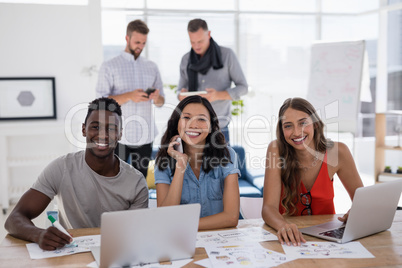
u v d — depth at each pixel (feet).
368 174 17.76
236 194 6.13
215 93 12.26
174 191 6.02
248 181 12.89
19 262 4.54
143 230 4.35
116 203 6.16
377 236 5.40
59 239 4.90
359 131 18.28
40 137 15.14
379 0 17.24
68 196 6.04
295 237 5.20
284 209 6.82
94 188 6.07
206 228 5.69
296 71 17.84
